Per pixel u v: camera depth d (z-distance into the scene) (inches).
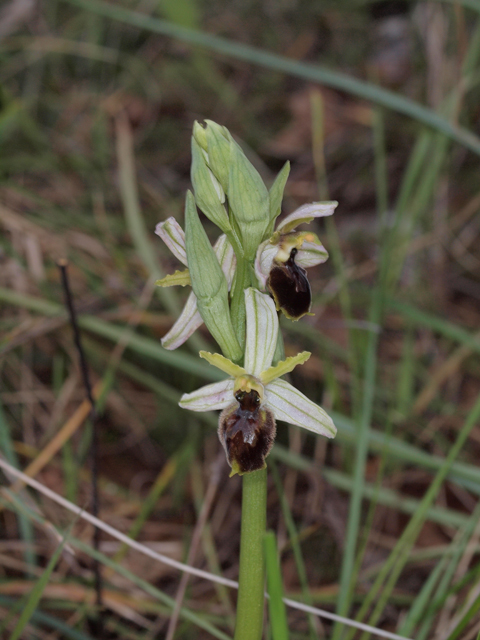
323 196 10.7
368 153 17.8
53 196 14.4
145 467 11.9
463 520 10.0
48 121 17.2
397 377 12.8
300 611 10.0
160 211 15.2
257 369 7.6
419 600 8.7
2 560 9.8
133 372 11.6
